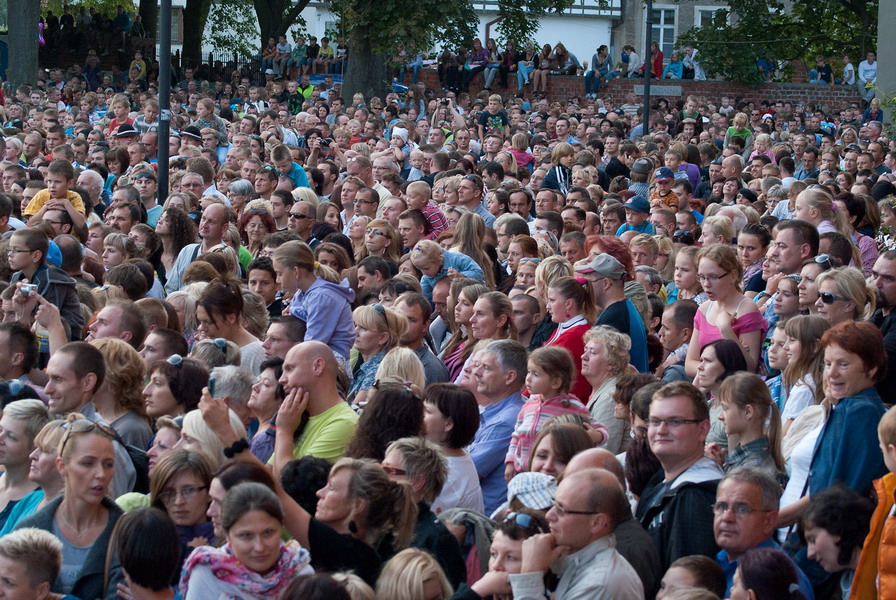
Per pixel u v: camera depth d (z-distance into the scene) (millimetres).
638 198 13078
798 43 42844
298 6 42531
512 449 6953
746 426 6391
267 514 5117
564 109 31562
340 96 33062
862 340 6121
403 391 6453
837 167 18094
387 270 10492
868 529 5418
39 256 9352
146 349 8141
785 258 9203
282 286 9836
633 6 57000
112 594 5492
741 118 24391
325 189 16125
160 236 12398
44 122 21078
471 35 35062
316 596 4730
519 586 5027
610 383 7590
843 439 6016
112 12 51000
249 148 17234
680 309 8984
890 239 11789
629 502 6152
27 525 5961
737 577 5004
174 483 5895
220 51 47625
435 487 5832
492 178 15828
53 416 6887
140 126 20109
